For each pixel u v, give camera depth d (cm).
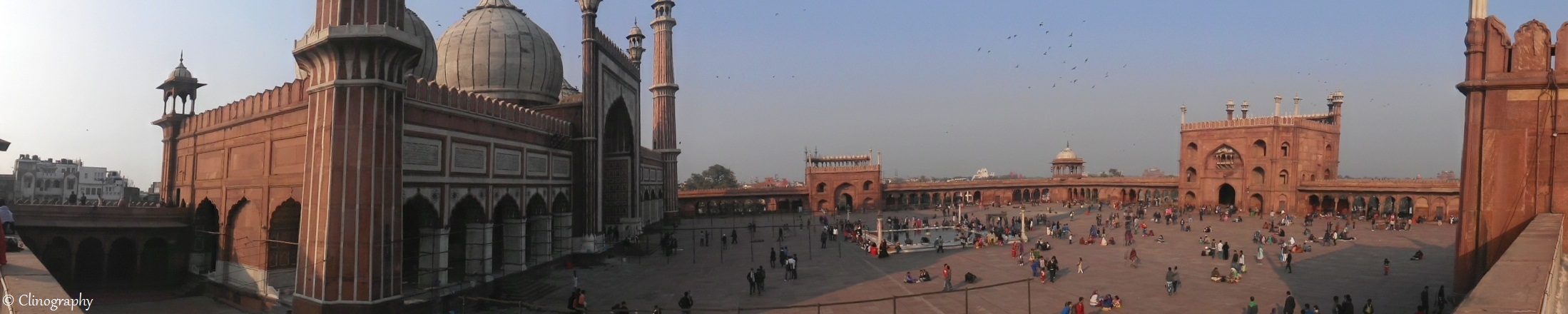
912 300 1786
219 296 1856
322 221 1352
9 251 877
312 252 1366
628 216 3161
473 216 1941
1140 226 3519
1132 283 2011
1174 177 5403
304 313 1370
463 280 1867
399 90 1412
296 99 1608
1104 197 5981
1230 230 3562
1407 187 4025
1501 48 1057
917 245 2805
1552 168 1020
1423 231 3444
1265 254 2614
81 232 1841
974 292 1888
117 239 1908
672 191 4281
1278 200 4534
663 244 2895
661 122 4319
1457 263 1092
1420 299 1745
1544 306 575
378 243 1359
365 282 1341
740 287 2020
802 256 2727
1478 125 1070
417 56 1434
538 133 2289
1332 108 5128
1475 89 1073
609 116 2975
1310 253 2631
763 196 5441
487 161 1953
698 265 2508
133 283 1944
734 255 2803
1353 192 4228
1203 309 1662
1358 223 3872
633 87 3244
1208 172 4925
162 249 2016
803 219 4788
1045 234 3469
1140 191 5731
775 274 2261
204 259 2038
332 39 1307
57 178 5241
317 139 1378
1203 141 4953
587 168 2588
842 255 2731
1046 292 1884
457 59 2658
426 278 1762
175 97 2241
